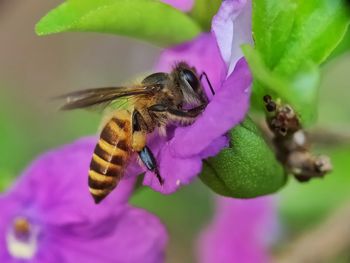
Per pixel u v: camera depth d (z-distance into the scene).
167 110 0.06
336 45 0.06
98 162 0.07
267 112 0.06
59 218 0.08
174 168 0.06
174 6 0.07
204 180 0.06
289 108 0.06
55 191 0.08
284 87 0.06
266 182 0.06
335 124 0.09
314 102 0.06
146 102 0.07
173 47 0.07
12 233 0.08
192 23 0.07
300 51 0.06
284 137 0.06
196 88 0.06
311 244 0.09
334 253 0.09
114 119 0.07
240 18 0.06
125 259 0.07
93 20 0.06
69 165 0.08
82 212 0.08
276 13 0.06
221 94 0.06
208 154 0.06
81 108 0.07
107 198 0.07
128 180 0.07
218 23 0.06
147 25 0.07
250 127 0.06
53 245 0.08
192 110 0.06
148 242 0.07
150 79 0.07
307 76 0.06
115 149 0.07
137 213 0.07
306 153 0.07
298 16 0.06
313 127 0.08
